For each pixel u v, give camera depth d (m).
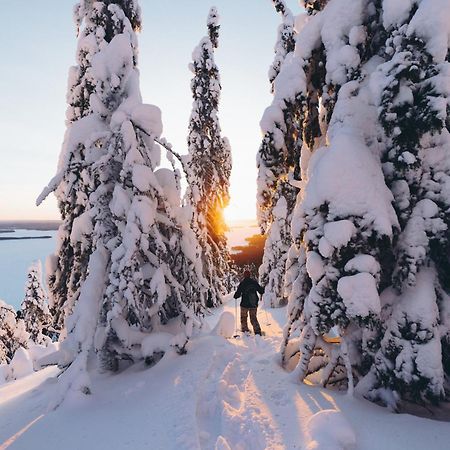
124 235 6.22
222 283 21.03
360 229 4.46
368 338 4.77
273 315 13.27
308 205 4.84
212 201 20.00
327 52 5.43
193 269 7.39
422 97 4.27
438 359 4.20
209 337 7.34
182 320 6.96
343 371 5.24
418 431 3.72
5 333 22.45
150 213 6.31
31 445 4.27
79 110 10.38
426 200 4.62
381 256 4.57
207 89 20.33
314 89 6.12
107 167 6.74
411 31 4.29
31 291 27.83
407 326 4.41
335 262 4.58
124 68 7.15
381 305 4.70
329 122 5.52
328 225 4.57
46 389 6.49
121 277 6.06
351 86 5.07
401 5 4.46
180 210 7.32
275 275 15.66
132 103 6.73
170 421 4.29
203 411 4.53
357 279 4.36
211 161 20.36
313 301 4.71
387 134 4.60
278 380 5.26
